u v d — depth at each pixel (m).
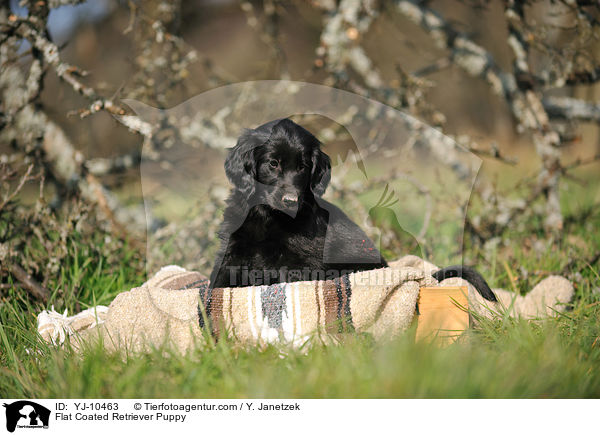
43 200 3.77
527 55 4.55
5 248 3.52
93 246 3.90
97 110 3.54
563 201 5.84
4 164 3.85
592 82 4.52
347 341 2.56
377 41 6.06
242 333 2.69
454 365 2.20
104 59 8.30
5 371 2.46
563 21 5.20
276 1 5.32
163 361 2.39
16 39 4.06
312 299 2.67
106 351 2.56
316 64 4.80
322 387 2.14
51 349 2.67
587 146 9.48
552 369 2.22
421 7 5.13
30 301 3.52
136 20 4.71
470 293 3.05
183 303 2.77
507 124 11.65
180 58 5.06
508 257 4.34
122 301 2.77
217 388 2.22
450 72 6.14
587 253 4.22
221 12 9.52
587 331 2.66
